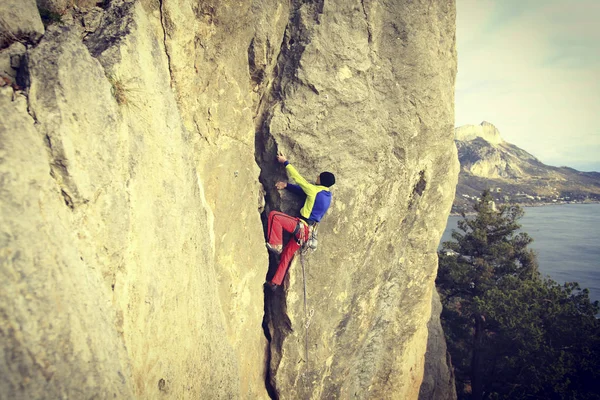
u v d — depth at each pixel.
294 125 6.19
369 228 7.31
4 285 1.92
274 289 6.44
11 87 2.41
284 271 6.36
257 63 6.08
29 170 2.26
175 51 4.46
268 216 6.55
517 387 15.52
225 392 4.73
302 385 7.10
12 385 1.82
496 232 22.84
